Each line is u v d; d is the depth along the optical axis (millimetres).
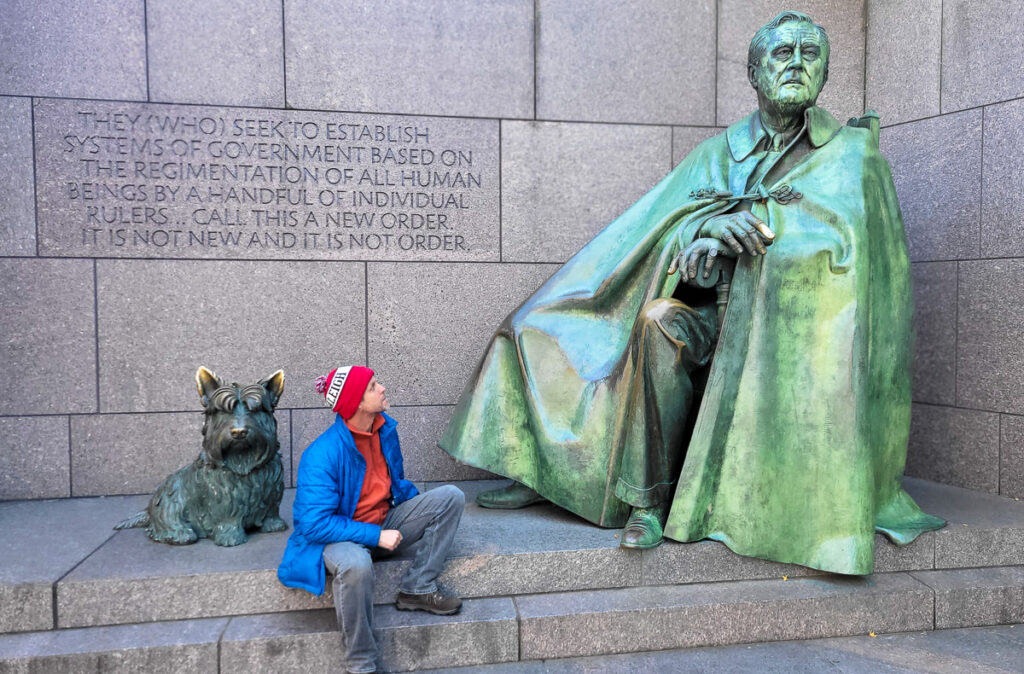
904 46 5043
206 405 3387
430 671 2977
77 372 4461
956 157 4664
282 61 4641
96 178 4445
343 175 4746
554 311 3984
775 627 3260
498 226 4973
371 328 4816
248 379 4664
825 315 3396
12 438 4395
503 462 3959
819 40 3721
